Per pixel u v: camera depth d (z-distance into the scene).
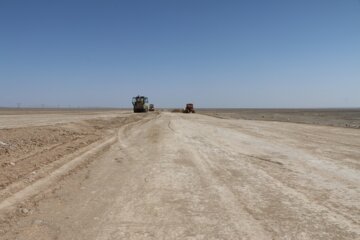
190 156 14.98
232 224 6.95
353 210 7.83
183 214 7.51
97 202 8.31
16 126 24.70
